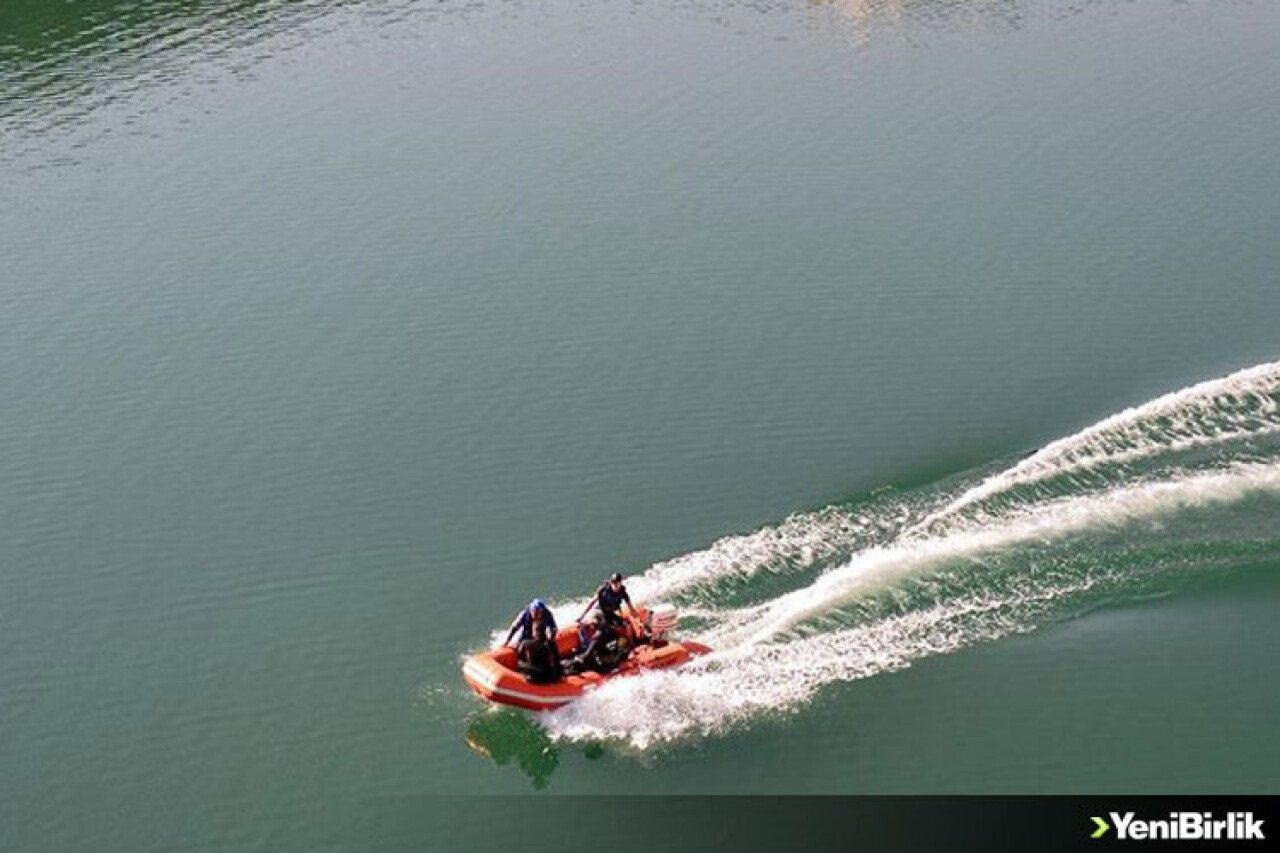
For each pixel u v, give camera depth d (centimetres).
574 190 6297
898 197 6159
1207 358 4928
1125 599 3894
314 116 7150
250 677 3791
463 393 4931
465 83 7494
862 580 3978
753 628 3844
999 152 6562
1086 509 4188
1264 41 7838
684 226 5969
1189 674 3672
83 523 4366
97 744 3603
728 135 6806
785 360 5034
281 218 6156
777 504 4316
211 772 3522
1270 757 3462
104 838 3347
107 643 3912
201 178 6544
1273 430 4462
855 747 3516
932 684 3672
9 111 7288
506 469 4538
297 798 3447
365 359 5144
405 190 6366
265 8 8669
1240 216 5906
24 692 3759
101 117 7219
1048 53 7744
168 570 4166
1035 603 3894
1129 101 7069
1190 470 4316
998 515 4194
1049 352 5006
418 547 4219
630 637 3709
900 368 4956
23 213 6266
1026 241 5766
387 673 3794
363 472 4550
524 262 5744
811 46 7912
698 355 5091
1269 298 5303
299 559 4188
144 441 4741
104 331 5381
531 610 3597
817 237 5841
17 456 4675
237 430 4781
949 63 7631
